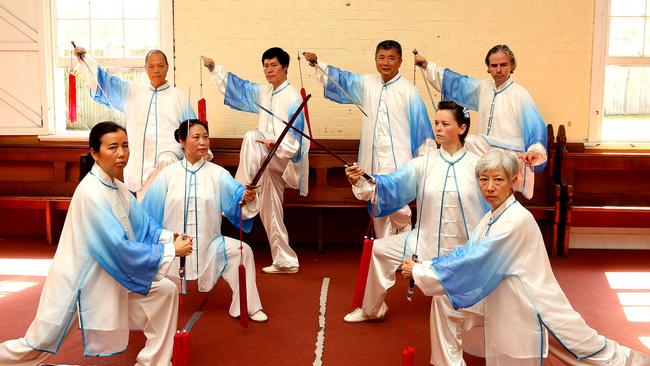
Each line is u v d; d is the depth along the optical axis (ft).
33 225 18.38
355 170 10.13
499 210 8.14
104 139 8.27
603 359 7.94
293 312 11.99
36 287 13.34
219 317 11.67
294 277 14.46
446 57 17.75
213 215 11.25
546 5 17.54
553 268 15.49
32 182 17.99
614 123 18.72
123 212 8.66
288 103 14.37
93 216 8.09
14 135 18.20
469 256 7.95
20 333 10.67
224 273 11.44
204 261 11.12
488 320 8.27
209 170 11.35
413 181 10.37
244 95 15.30
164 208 11.18
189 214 11.07
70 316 8.09
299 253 16.88
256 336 10.74
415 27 17.70
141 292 8.30
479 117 14.20
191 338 10.62
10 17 17.65
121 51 18.49
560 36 17.61
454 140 10.07
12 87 17.88
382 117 14.29
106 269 8.09
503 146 13.37
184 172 11.23
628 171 17.54
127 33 18.43
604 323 11.63
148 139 14.65
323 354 10.00
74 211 8.19
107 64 18.34
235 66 17.89
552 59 17.69
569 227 16.48
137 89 14.88
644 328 11.38
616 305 12.67
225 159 17.25
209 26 17.78
